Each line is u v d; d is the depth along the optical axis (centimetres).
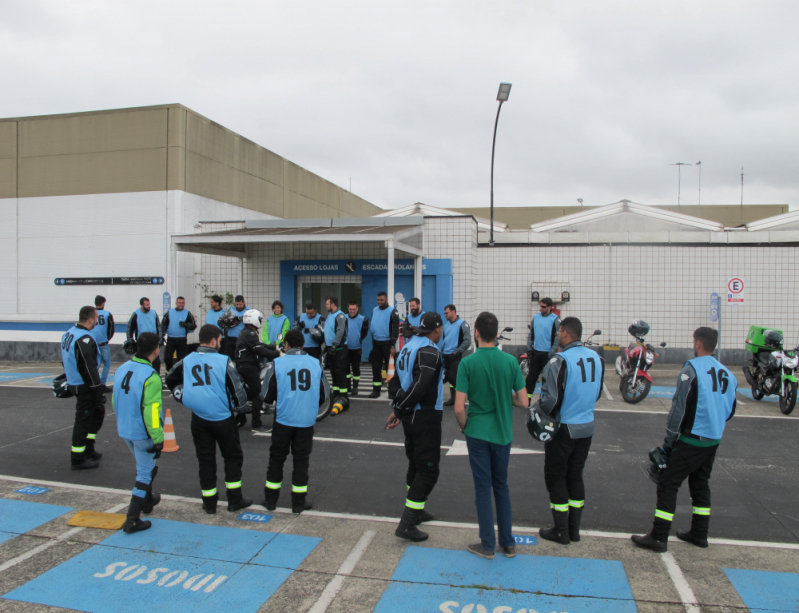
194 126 1633
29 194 1664
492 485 434
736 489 586
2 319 1683
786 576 404
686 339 1473
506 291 1533
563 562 423
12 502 545
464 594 380
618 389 1160
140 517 498
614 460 686
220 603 372
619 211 1719
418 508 459
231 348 1028
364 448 735
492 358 428
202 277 1627
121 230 1600
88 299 1627
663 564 421
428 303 1441
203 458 512
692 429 433
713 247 1459
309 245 1515
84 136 1625
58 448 736
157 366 1164
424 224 1438
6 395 1102
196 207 1636
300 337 528
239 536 469
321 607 366
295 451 518
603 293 1495
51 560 429
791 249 1434
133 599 377
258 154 1973
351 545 452
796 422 878
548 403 436
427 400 458
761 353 1020
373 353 1053
